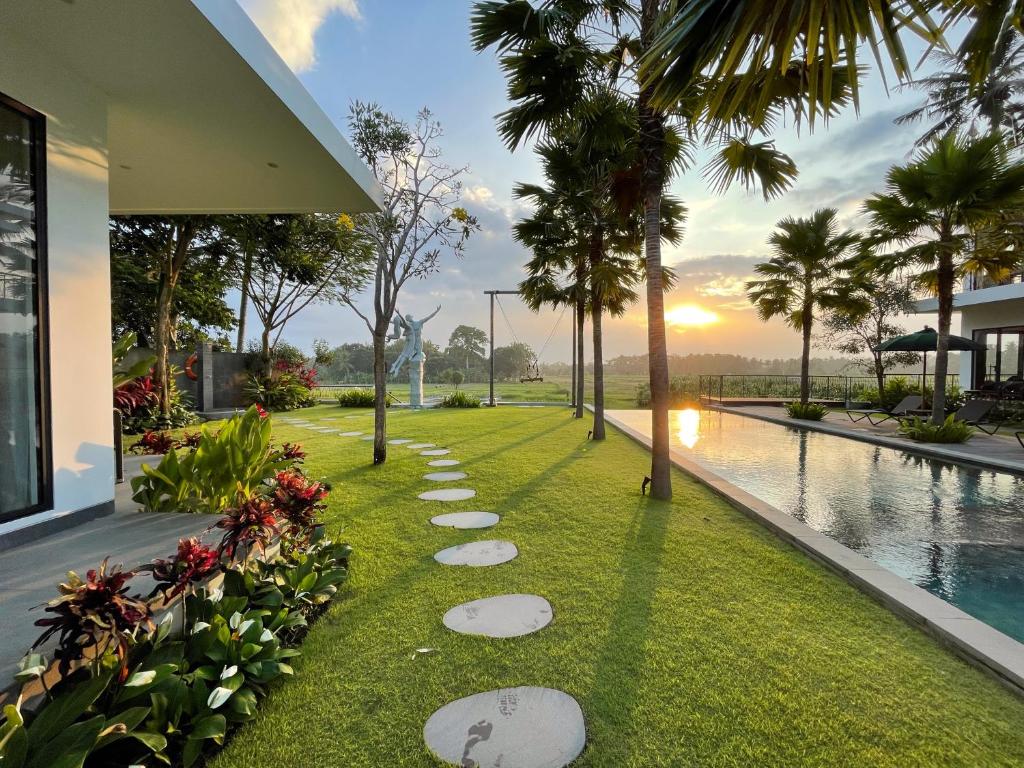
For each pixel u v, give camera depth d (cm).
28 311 266
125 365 896
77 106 291
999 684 181
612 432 940
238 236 1175
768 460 724
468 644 206
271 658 175
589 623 224
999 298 1145
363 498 444
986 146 714
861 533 391
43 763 110
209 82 297
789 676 185
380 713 164
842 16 215
